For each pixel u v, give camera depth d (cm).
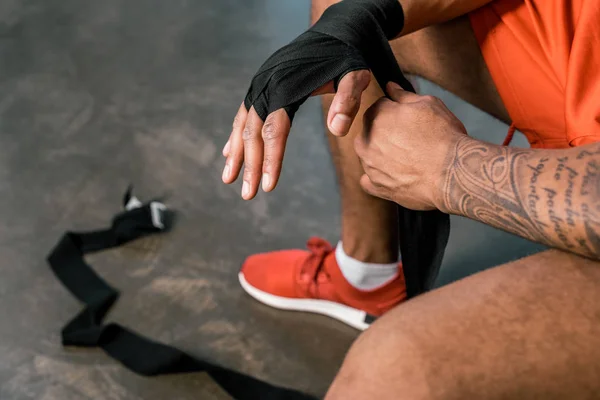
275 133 73
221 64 193
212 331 123
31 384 115
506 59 88
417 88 114
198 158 163
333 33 77
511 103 90
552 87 82
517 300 58
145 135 170
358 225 107
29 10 221
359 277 114
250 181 76
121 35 207
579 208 57
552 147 88
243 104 81
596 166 58
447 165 68
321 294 122
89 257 138
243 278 129
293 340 121
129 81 189
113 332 121
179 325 125
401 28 85
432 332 58
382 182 78
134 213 142
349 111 72
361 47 78
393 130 74
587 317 56
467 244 135
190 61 195
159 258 138
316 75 75
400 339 58
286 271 125
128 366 116
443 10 87
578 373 54
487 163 65
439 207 71
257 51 197
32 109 181
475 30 91
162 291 131
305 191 151
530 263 62
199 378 115
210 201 151
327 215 146
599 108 71
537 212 60
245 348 120
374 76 83
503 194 62
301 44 77
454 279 128
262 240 141
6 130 174
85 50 202
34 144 169
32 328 125
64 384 115
